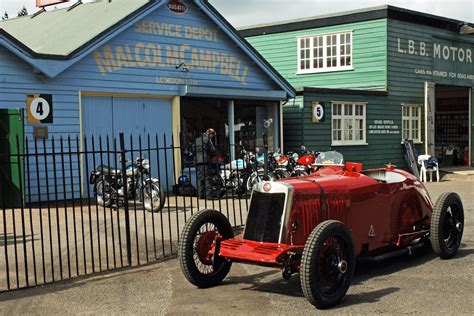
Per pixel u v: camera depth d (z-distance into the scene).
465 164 26.44
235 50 17.58
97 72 14.28
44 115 13.27
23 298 6.18
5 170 12.49
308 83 23.42
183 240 6.40
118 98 14.84
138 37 15.16
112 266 7.60
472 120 25.89
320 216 6.45
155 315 5.60
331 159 7.82
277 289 6.49
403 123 22.62
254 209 6.45
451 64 24.66
